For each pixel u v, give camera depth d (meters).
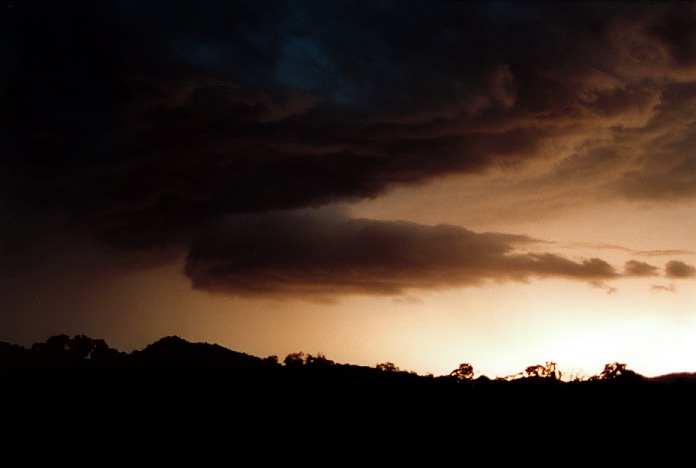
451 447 16.28
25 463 15.76
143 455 16.41
